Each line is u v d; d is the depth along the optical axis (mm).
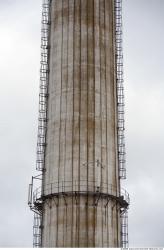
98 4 57594
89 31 56000
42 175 53969
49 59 57469
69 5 57188
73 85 53969
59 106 53875
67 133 52562
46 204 52344
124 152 55625
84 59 54875
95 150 51969
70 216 50188
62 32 56438
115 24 59812
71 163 51469
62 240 49656
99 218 50344
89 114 53000
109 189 51594
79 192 50625
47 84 56719
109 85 55312
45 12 60375
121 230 53719
